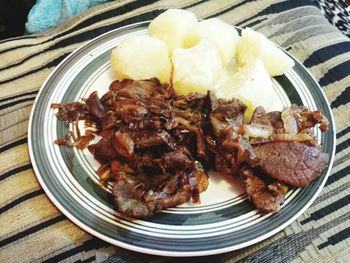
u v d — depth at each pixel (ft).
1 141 0.99
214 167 0.93
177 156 0.88
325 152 0.97
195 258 0.84
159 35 1.13
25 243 0.84
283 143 0.91
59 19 1.44
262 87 1.02
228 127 0.90
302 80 1.11
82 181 0.89
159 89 1.02
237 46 1.14
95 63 1.11
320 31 1.30
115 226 0.82
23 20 1.62
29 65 1.17
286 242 0.88
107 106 1.00
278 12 1.36
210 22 1.14
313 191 0.89
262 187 0.89
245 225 0.84
